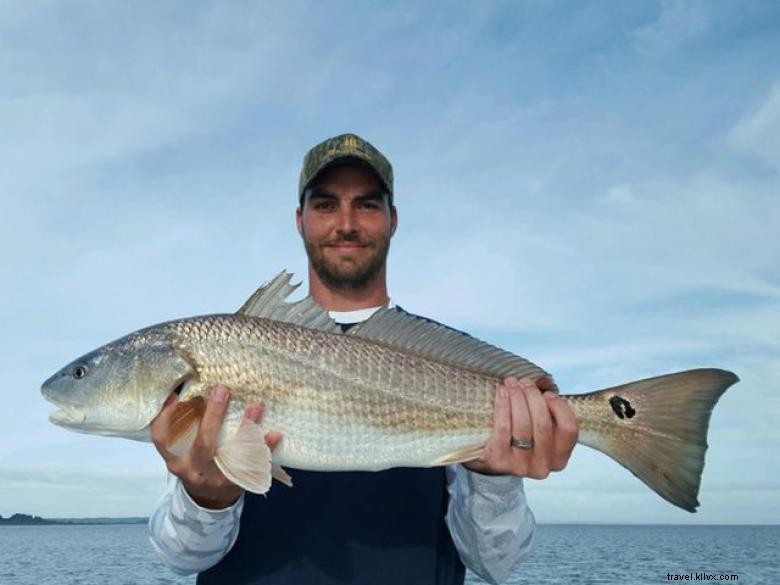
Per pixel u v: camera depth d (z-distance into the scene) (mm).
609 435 696
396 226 955
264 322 700
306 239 893
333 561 688
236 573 700
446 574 718
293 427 675
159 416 663
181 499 659
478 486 672
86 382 721
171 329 707
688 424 684
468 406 697
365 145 887
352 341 709
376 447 685
